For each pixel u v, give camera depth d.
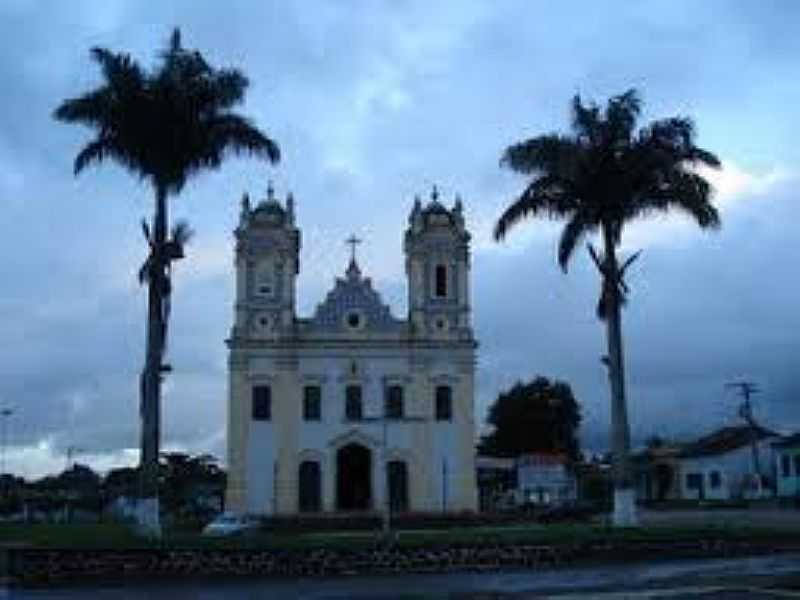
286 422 87.88
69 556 34.81
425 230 91.25
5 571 34.31
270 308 89.25
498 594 28.69
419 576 35.44
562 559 38.50
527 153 43.94
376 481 87.69
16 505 96.25
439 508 87.44
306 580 34.78
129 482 113.31
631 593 28.05
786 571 33.31
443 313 90.44
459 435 88.94
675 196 43.69
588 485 120.75
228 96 42.84
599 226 44.22
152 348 41.03
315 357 89.06
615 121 43.91
